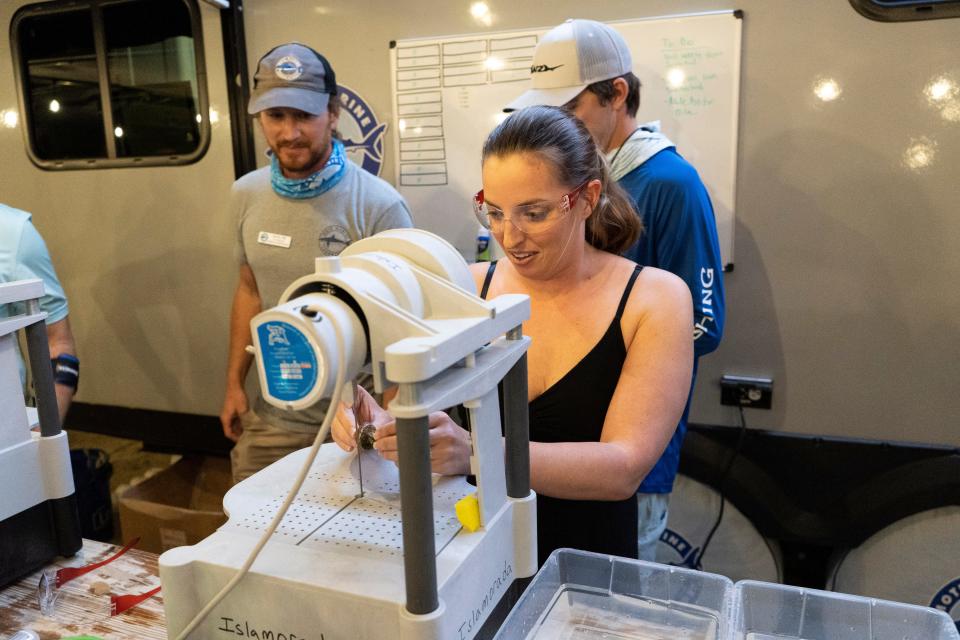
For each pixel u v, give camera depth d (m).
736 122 2.17
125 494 2.62
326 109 2.04
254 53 2.66
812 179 2.13
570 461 1.12
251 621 0.82
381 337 0.72
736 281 2.25
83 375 3.19
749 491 2.31
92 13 2.78
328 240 2.11
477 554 0.83
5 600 1.12
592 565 0.97
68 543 1.23
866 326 2.16
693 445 2.34
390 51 2.50
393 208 2.14
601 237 1.31
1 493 1.13
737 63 2.13
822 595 0.90
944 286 2.07
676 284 1.25
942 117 1.99
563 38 1.78
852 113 2.07
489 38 2.38
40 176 3.04
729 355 2.29
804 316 2.21
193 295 2.94
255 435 2.24
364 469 1.04
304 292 0.76
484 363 0.80
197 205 2.84
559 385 1.26
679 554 2.41
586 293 1.27
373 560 0.82
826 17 2.04
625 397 1.20
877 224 2.10
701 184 1.83
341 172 2.11
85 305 3.11
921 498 2.15
